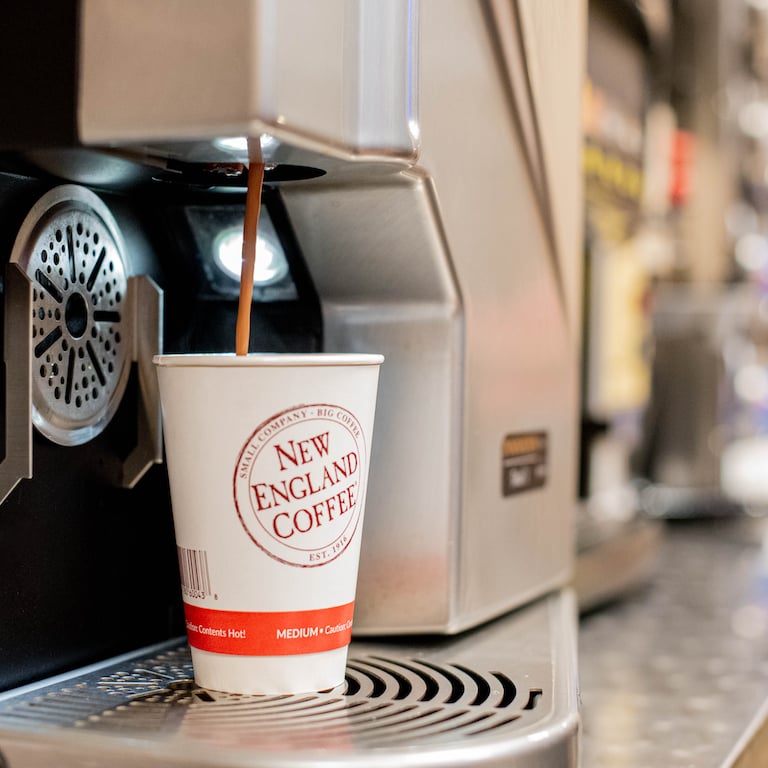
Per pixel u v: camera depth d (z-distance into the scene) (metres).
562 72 0.83
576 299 0.89
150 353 0.63
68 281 0.58
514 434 0.76
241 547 0.53
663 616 1.10
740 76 1.78
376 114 0.51
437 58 0.62
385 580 0.67
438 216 0.62
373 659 0.63
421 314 0.67
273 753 0.45
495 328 0.72
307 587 0.54
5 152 0.49
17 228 0.54
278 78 0.45
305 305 0.68
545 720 0.50
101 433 0.61
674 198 1.68
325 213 0.62
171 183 0.58
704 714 0.74
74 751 0.46
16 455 0.54
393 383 0.67
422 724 0.49
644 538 1.18
